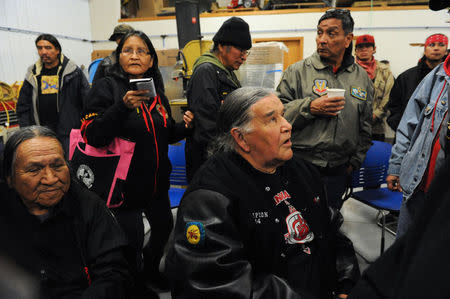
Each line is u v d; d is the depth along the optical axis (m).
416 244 0.40
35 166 0.84
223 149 1.03
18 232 0.84
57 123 2.92
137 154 1.51
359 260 2.19
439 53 2.84
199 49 2.98
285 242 0.94
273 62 2.73
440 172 0.42
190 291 0.78
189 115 1.80
